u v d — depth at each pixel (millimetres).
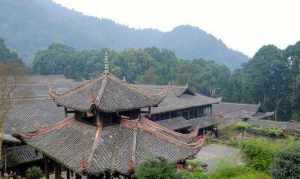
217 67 135125
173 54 148000
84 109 22156
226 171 27703
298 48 95938
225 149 55625
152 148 22047
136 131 22656
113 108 22125
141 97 25078
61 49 135500
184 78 121750
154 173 18516
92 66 127562
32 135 26953
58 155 22609
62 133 25312
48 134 26156
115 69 118625
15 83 42781
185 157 22297
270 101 99125
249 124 63125
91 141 22250
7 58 106312
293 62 97000
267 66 98375
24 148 39781
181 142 23031
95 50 140125
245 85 101438
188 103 60656
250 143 30078
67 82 93812
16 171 37875
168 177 18797
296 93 86750
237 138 60094
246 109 79750
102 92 23016
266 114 79938
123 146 22062
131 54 131750
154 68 125250
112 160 21031
